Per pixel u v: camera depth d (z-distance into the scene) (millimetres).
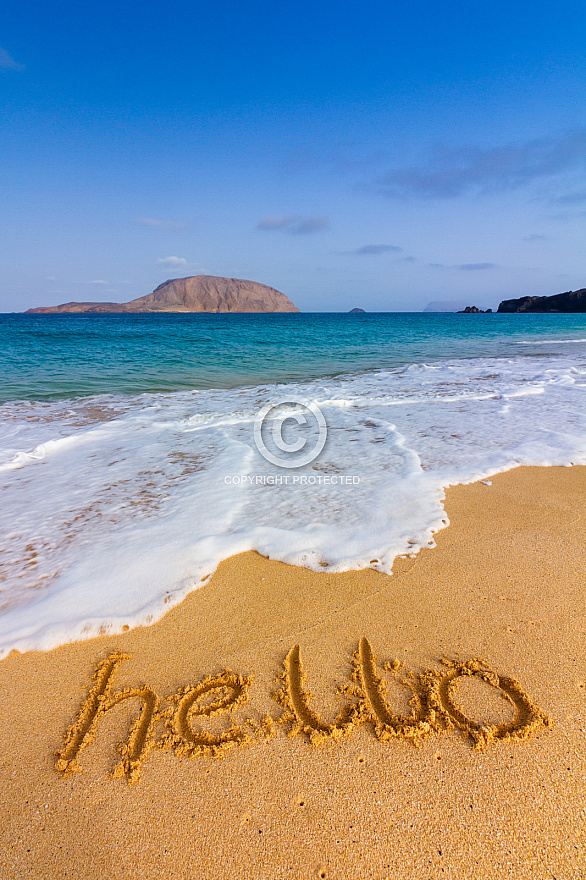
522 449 5121
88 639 2426
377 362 14617
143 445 5566
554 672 2148
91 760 1797
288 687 2094
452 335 28422
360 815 1583
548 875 1433
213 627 2488
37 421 6848
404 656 2256
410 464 4703
